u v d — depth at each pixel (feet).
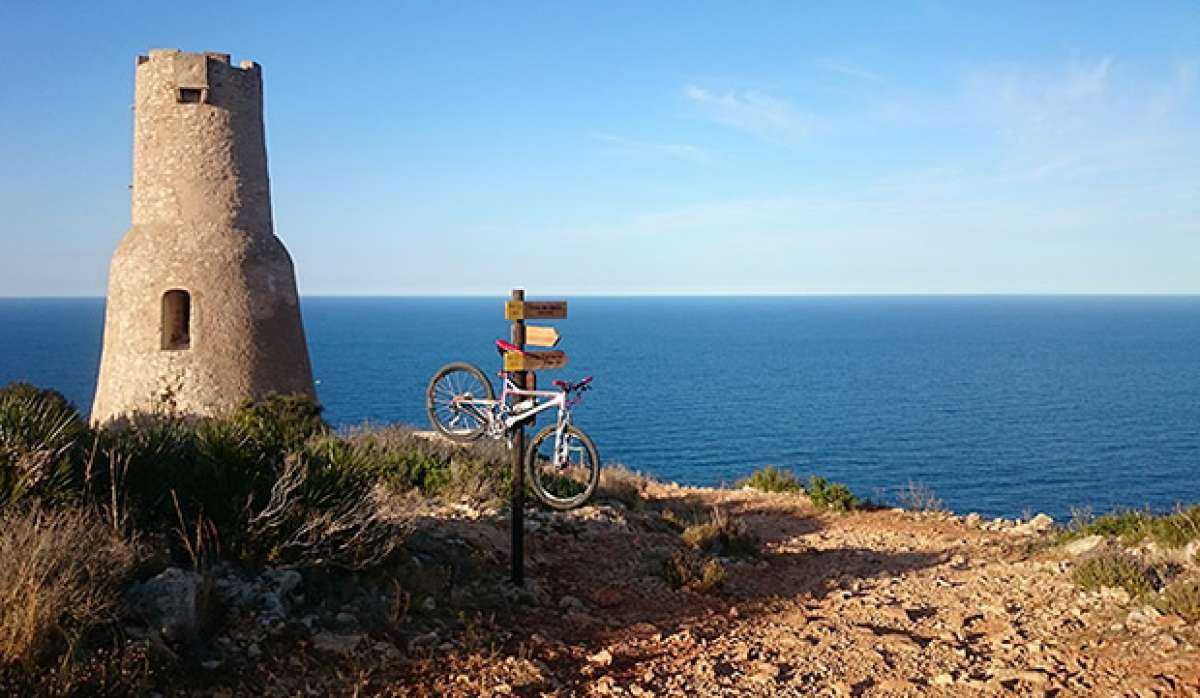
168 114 56.39
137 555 18.90
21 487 19.93
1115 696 18.15
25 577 15.94
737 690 19.56
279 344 58.34
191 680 16.62
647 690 19.40
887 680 20.15
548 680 19.48
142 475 22.74
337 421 189.57
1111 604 24.63
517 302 27.89
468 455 43.11
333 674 18.19
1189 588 22.90
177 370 54.80
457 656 20.12
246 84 58.44
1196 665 18.86
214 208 56.95
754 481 60.75
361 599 21.58
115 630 16.62
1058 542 37.40
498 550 29.09
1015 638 22.77
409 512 28.55
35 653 14.96
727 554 36.70
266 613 19.31
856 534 44.60
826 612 27.22
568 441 28.19
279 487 22.72
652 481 63.41
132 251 56.29
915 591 29.58
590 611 25.93
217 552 20.72
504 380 28.60
